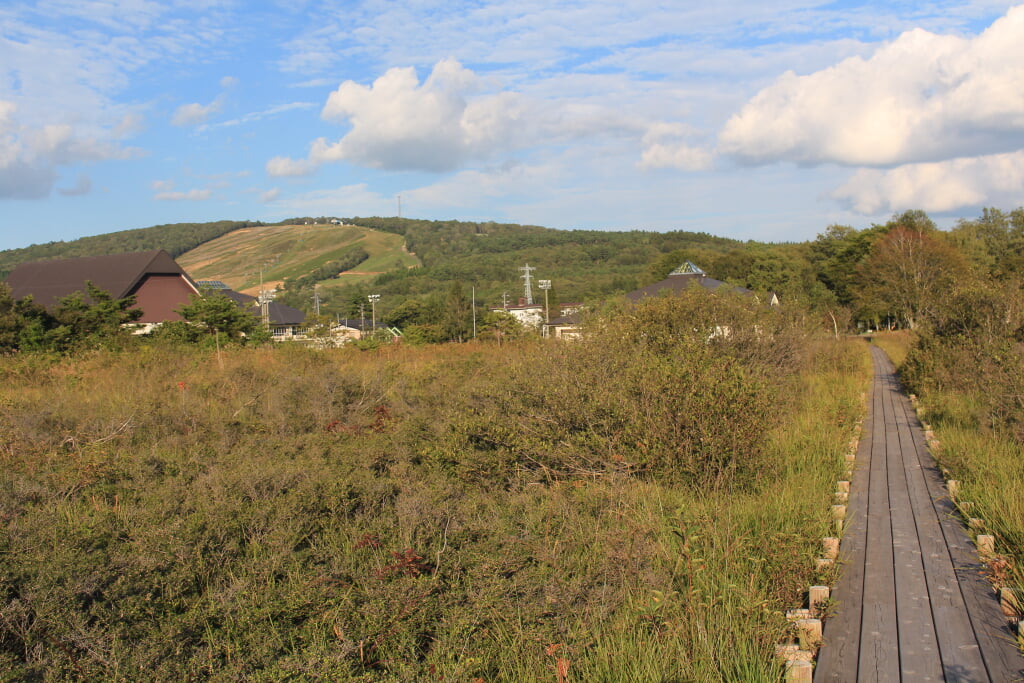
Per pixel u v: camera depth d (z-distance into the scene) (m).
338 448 7.03
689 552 4.78
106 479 6.35
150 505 5.26
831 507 6.05
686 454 6.59
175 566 4.32
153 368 14.01
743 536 5.16
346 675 3.32
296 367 13.75
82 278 33.66
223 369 13.44
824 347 20.44
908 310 37.75
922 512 6.36
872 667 3.69
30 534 4.50
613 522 5.43
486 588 4.09
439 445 7.23
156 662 3.39
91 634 3.48
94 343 18.58
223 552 4.56
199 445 7.43
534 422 7.17
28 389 12.16
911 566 5.04
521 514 5.66
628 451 6.82
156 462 6.80
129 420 8.29
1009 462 7.31
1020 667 3.64
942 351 13.84
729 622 3.98
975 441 8.68
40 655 3.38
